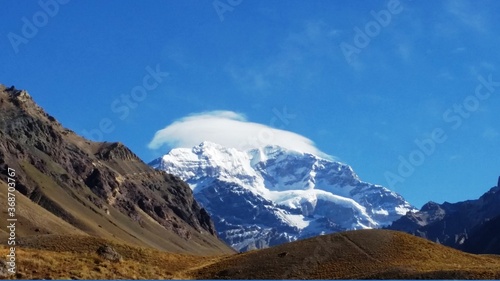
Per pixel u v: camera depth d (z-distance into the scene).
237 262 111.94
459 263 111.50
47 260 84.19
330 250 113.44
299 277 105.69
